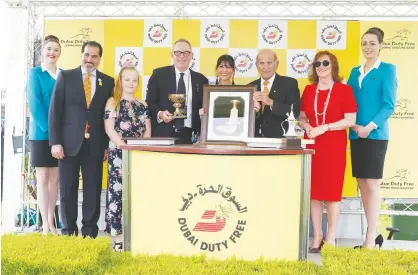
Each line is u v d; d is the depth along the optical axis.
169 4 4.86
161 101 4.29
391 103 4.04
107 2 4.85
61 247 2.32
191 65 4.97
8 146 4.93
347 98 3.98
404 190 4.80
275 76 4.36
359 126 4.02
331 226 4.04
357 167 4.16
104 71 5.03
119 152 4.02
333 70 4.08
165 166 3.04
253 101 3.72
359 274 1.97
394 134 4.80
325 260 2.21
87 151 3.95
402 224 5.08
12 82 4.93
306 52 4.90
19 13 4.93
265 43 4.93
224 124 3.71
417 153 4.79
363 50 4.17
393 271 2.00
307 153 2.91
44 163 4.29
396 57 4.81
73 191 3.96
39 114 4.24
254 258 2.97
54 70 4.39
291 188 2.95
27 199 4.93
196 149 2.95
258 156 2.94
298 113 4.22
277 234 2.96
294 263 2.46
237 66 4.95
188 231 3.02
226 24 4.94
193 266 2.33
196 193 3.00
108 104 3.99
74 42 5.01
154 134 4.21
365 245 4.18
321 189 3.97
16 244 2.35
